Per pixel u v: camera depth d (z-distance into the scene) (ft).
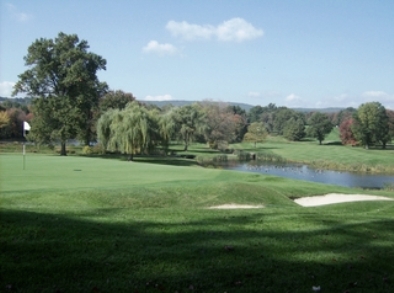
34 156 143.33
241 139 378.94
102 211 35.17
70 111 182.29
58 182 65.51
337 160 215.10
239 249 25.27
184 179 75.25
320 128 360.07
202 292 19.07
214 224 31.58
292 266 23.03
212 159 220.64
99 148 205.87
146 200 52.85
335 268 23.18
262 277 21.20
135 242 25.31
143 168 97.14
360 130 286.87
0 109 288.30
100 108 251.60
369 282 21.48
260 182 77.97
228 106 424.05
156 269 21.33
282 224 32.68
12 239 24.11
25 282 19.02
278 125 477.77
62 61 186.50
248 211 39.42
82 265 21.30
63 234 25.68
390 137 295.48
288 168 182.70
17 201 44.73
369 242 28.66
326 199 66.80
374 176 157.17
